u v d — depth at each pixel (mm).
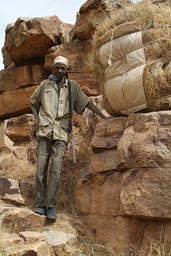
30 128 7633
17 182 5676
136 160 4527
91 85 8023
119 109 5277
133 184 4449
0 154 7164
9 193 5520
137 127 4730
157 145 4395
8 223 4758
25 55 9234
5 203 5395
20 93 9102
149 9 5027
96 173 5180
